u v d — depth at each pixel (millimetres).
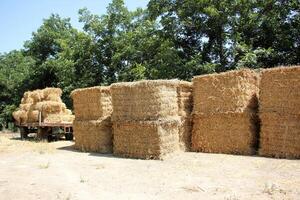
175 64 23609
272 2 22906
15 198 7418
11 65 45438
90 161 11891
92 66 34250
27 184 8625
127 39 31766
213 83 12531
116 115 12883
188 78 23203
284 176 8445
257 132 12055
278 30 22578
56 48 42781
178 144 12578
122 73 30984
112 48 33531
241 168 9609
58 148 15977
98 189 7941
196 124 12961
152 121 11758
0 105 42250
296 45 22625
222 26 23984
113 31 34094
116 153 12961
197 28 25297
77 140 15227
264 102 11445
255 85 12117
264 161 10383
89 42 33719
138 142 12148
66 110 20891
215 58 25484
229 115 12031
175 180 8562
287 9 22922
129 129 12422
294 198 6645
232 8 23234
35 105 20469
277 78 11211
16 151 15164
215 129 12414
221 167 9867
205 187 7750
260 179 8266
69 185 8383
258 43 23734
